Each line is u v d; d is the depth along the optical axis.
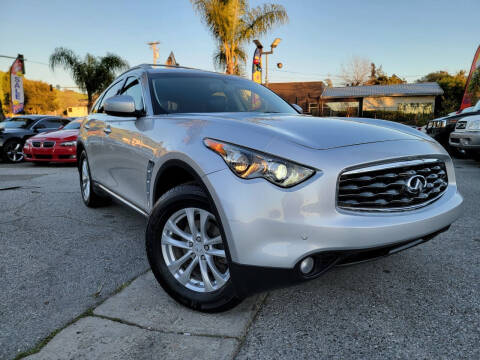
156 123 2.44
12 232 3.42
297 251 1.65
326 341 1.76
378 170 1.79
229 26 14.93
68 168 8.52
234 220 1.69
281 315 1.98
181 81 3.06
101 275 2.49
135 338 1.77
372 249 1.73
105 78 20.05
